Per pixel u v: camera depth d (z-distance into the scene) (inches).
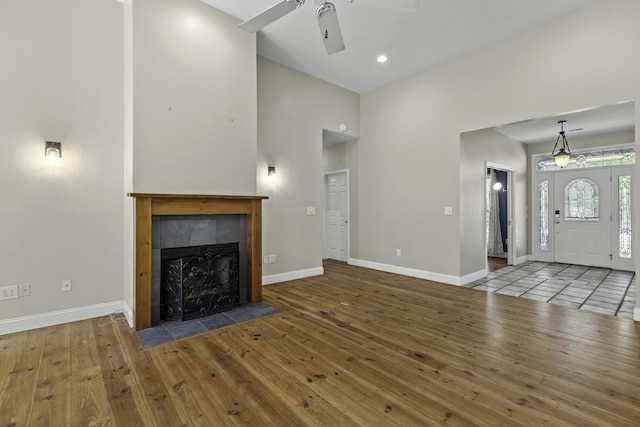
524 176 265.3
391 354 95.7
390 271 214.8
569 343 102.8
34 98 112.8
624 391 76.0
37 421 65.7
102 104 126.6
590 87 130.0
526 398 73.6
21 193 111.0
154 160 118.3
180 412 68.8
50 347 99.3
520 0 127.9
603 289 172.6
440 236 187.3
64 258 119.6
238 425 64.9
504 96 156.9
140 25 115.3
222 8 135.0
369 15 137.8
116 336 108.0
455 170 179.3
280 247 187.3
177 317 122.5
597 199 239.5
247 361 91.3
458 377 82.8
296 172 194.4
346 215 251.0
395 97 210.2
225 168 137.3
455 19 141.0
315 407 70.7
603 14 126.4
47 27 115.3
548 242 263.0
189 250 129.1
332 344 102.5
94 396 74.3
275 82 183.6
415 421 65.9
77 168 121.7
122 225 132.0
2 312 108.3
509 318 126.3
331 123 214.7
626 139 224.1
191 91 127.6
